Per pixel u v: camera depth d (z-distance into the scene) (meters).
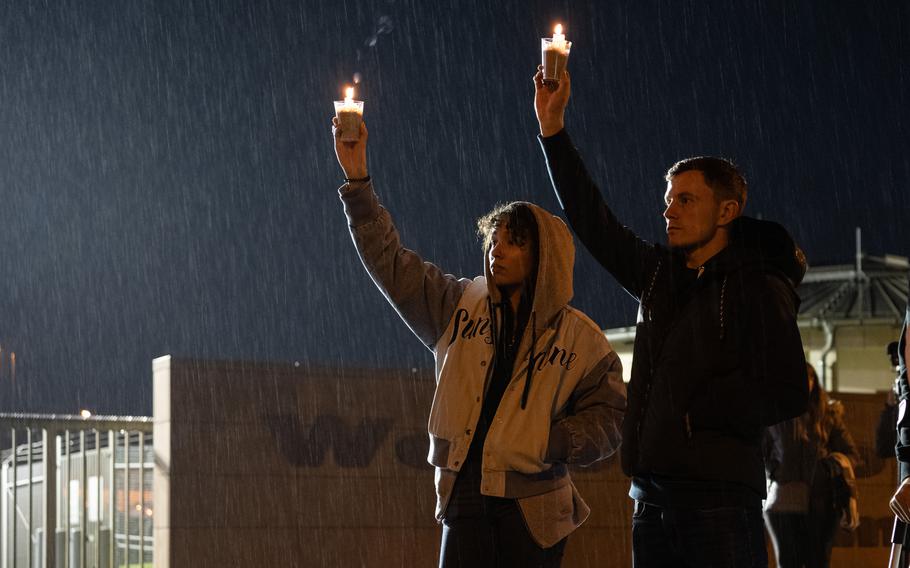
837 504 8.52
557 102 4.52
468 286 5.12
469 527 4.72
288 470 9.36
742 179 4.37
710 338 4.10
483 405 4.81
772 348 4.01
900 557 4.25
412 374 10.17
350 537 9.62
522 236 4.83
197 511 8.91
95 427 9.14
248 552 9.08
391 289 4.98
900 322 23.09
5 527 10.10
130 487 9.75
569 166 4.48
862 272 24.52
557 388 4.82
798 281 4.39
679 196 4.32
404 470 10.01
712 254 4.32
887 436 7.67
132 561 9.56
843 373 23.66
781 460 8.50
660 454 4.10
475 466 4.75
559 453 4.73
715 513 4.02
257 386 9.30
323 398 9.65
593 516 10.87
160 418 8.98
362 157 4.95
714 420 4.06
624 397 4.95
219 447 9.07
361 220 4.93
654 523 4.21
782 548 8.53
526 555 4.68
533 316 4.81
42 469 9.47
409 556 9.91
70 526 9.05
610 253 4.50
